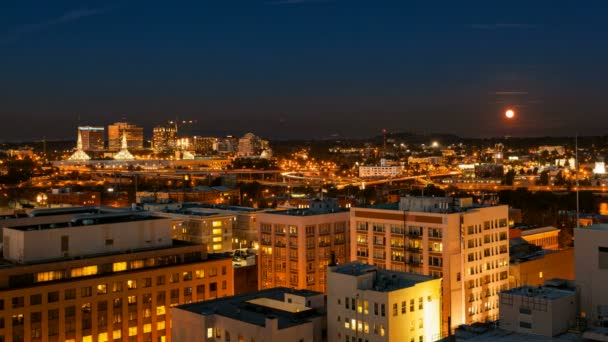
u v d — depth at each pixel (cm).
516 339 12225
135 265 18850
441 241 19575
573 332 12475
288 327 14088
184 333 15462
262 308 15788
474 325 13062
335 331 15550
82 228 18475
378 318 14812
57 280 17325
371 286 15400
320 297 16000
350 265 16262
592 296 12912
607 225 13812
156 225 19862
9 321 16350
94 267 18075
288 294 16012
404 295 14962
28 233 17575
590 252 12938
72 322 17312
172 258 19575
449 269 19438
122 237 19200
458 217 19662
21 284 16838
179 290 19312
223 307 15762
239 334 14462
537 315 12419
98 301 17762
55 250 18012
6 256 18338
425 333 15362
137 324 18462
